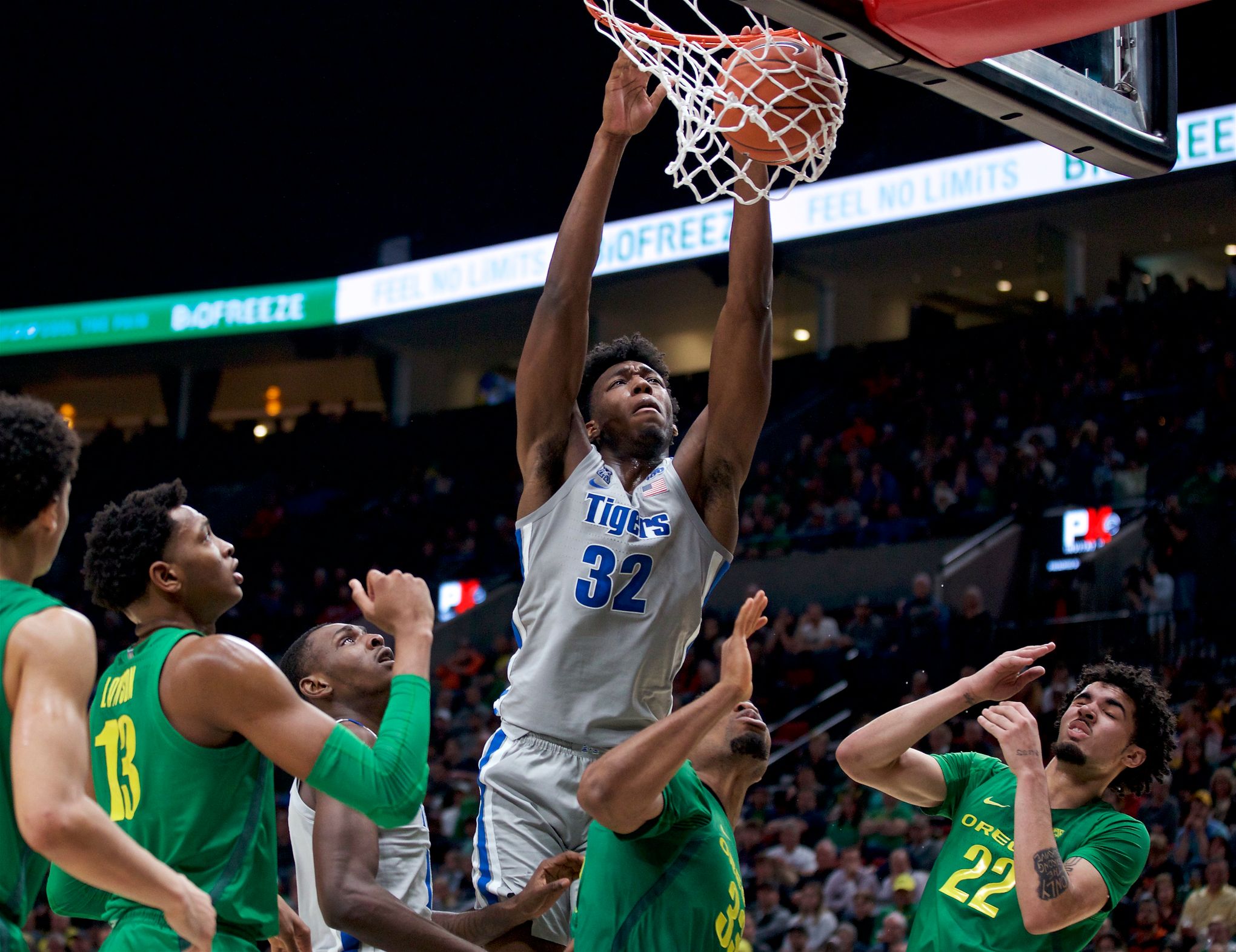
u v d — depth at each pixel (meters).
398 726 2.26
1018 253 16.19
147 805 2.23
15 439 2.08
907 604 12.61
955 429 15.25
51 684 1.96
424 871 3.10
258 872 2.28
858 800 10.52
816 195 15.77
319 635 3.19
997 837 3.02
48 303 19.44
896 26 2.50
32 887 2.12
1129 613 11.97
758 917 9.53
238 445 19.48
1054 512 13.54
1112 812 3.10
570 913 3.00
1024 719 2.97
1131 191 14.35
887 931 8.62
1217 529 12.00
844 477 15.27
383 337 18.84
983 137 15.22
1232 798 9.19
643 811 2.38
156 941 2.19
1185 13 14.07
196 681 2.20
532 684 2.99
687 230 16.14
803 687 12.67
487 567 16.84
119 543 2.37
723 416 3.13
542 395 3.07
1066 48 2.96
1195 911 8.32
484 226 17.78
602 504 3.02
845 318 17.58
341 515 18.17
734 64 2.96
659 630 2.99
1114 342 14.89
